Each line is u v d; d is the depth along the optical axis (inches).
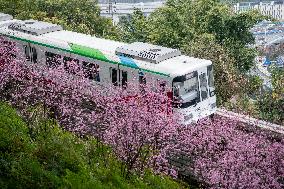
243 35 1654.8
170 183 607.5
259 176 544.7
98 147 589.9
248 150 553.0
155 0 4785.9
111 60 808.9
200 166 595.8
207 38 1353.3
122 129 551.2
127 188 510.0
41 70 765.3
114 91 703.7
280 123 815.7
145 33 1713.8
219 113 784.3
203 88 767.1
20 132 533.3
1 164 415.5
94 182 471.5
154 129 549.6
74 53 864.3
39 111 632.4
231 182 529.0
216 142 595.5
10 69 705.0
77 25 1628.9
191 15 1665.8
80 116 654.5
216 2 1673.2
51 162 464.1
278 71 1078.4
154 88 733.3
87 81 717.3
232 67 1101.7
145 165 593.0
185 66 749.9
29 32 949.2
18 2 1573.6
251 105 928.3
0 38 926.4
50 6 1711.4
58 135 581.3
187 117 736.3
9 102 671.1
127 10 4384.8
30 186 408.2
